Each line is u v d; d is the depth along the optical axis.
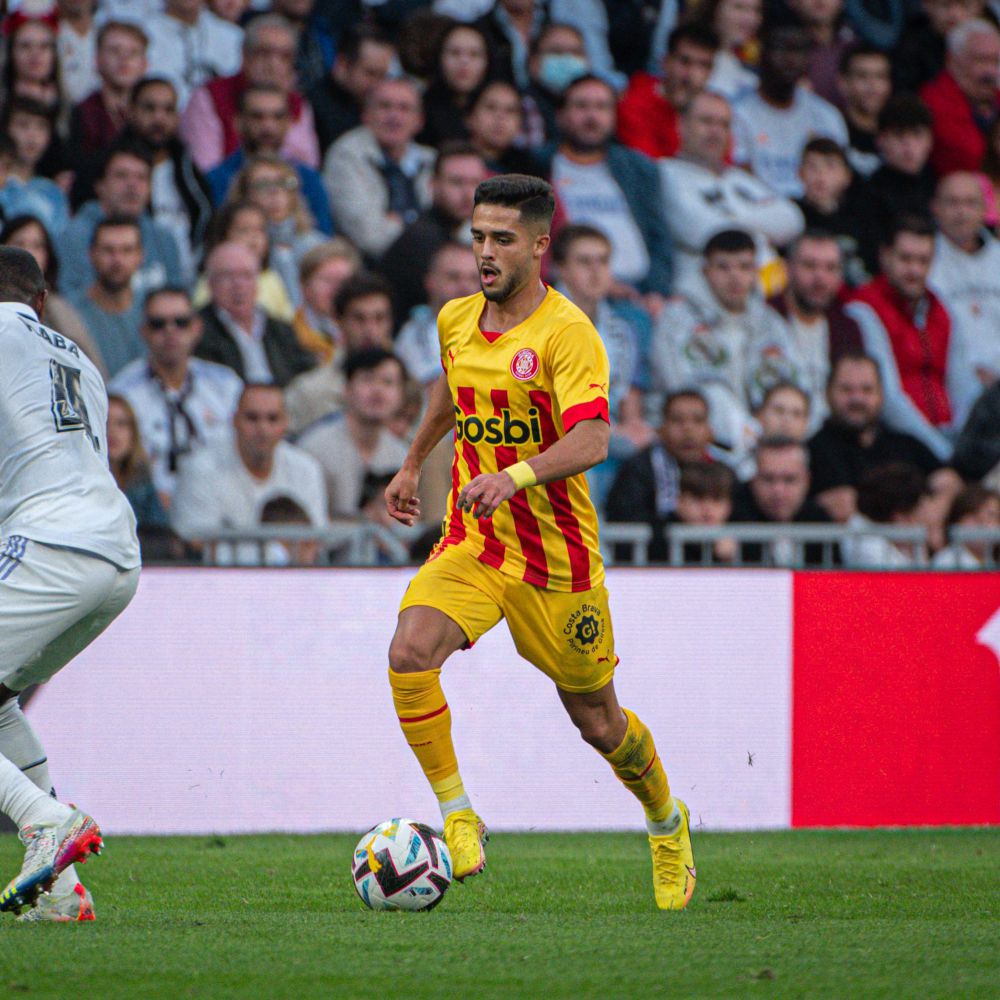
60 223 34.41
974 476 39.97
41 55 34.78
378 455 34.66
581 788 25.97
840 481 37.81
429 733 13.97
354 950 11.39
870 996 9.70
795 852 22.36
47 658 13.82
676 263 38.91
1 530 12.99
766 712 26.38
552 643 14.22
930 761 26.83
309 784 25.33
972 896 16.70
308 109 37.06
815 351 39.12
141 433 33.06
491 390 14.01
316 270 35.44
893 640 26.86
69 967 10.46
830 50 41.28
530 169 38.81
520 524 13.97
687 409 35.78
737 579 26.42
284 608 25.42
